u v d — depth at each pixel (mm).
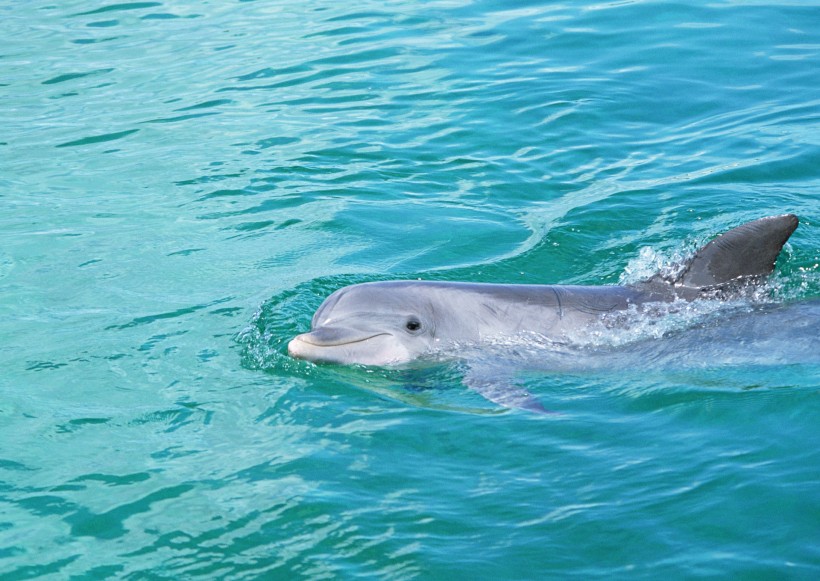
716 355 7789
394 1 18562
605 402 7262
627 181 11438
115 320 8602
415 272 9500
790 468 6121
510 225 10508
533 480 6207
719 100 13641
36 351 8094
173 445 6785
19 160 12414
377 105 13844
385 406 7273
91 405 7309
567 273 9516
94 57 16203
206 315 8688
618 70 14734
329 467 6457
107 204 11125
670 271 8453
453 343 8070
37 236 10328
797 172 11469
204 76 15180
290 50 16141
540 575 5324
